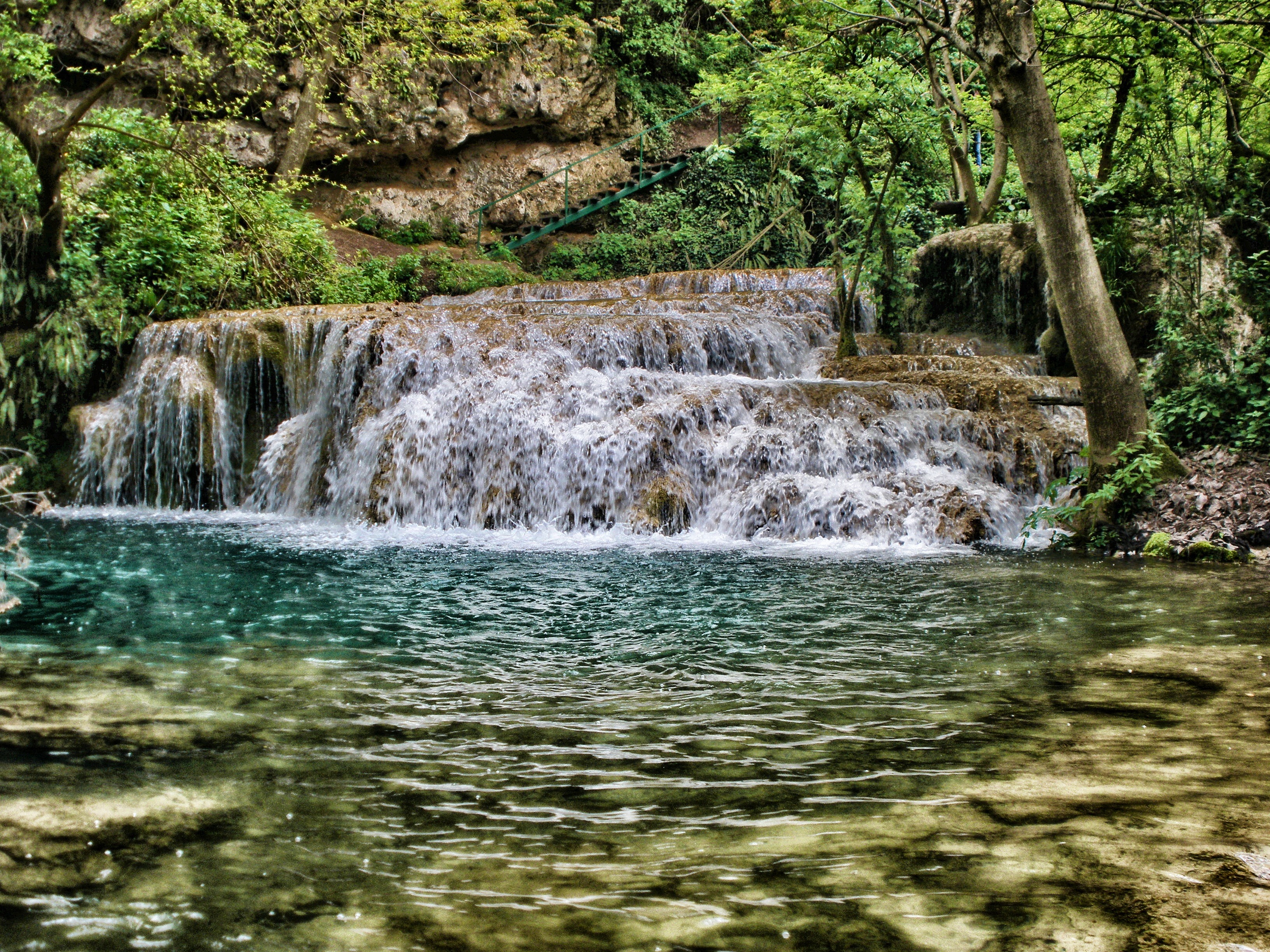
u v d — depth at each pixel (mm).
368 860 2199
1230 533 6836
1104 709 3346
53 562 7090
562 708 3498
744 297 14477
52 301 12750
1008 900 1944
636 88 27156
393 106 22141
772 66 12586
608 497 9461
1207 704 3369
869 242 13516
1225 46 9164
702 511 9156
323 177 22484
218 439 11828
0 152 12391
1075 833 2271
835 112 12102
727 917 1905
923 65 12461
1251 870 2053
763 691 3691
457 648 4457
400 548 8078
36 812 2451
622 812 2492
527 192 25203
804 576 6473
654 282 18297
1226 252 10031
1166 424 8305
